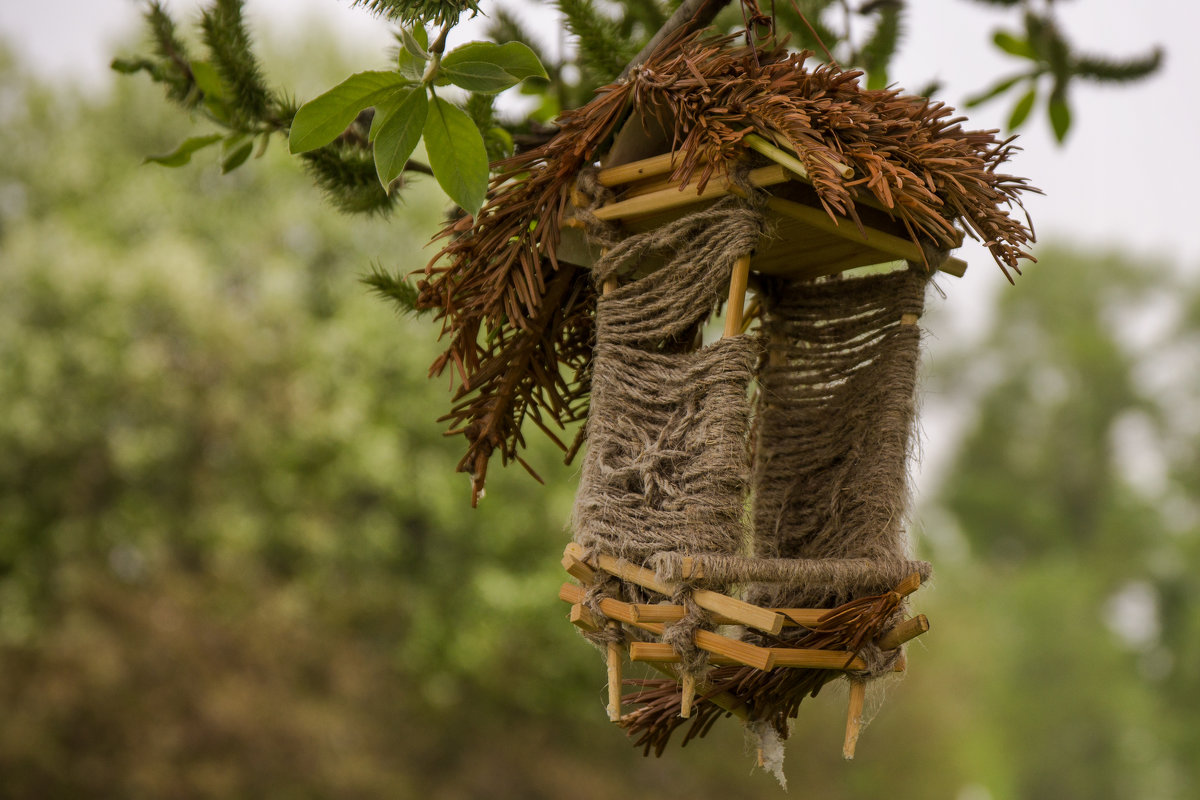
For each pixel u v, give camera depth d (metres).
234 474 11.63
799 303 1.49
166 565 11.38
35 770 9.69
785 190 1.23
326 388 11.40
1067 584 21.81
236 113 1.72
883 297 1.42
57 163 13.32
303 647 10.95
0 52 14.42
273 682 10.69
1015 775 19.91
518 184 1.33
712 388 1.19
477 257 1.33
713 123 1.18
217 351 11.35
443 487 10.72
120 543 11.57
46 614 10.92
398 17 1.02
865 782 11.33
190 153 1.76
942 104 1.30
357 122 1.67
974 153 1.29
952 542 25.06
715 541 1.17
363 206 1.66
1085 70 2.21
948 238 1.21
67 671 10.22
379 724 10.99
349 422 10.94
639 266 1.31
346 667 10.99
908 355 1.39
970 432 25.69
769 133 1.15
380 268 1.64
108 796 9.80
